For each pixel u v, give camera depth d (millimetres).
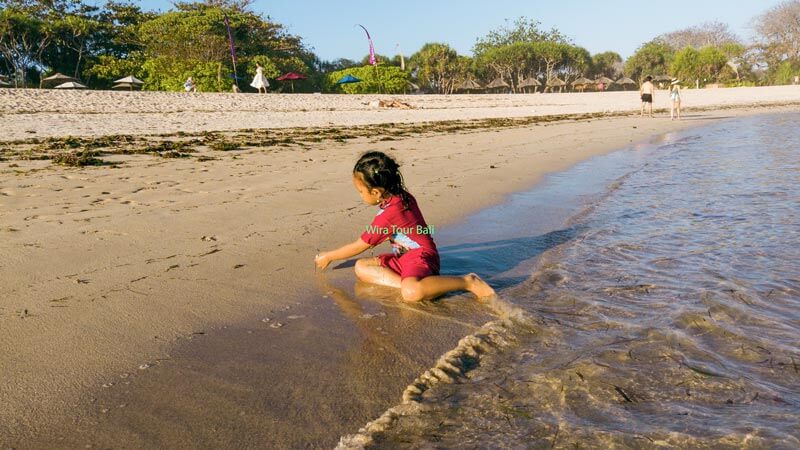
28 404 2395
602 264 4344
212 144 11125
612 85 87750
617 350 2838
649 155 10930
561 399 2395
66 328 3117
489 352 2895
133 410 2367
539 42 78750
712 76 76438
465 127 17219
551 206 6539
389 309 3545
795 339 2943
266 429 2246
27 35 46156
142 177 7570
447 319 3395
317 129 15250
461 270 4328
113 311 3359
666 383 2500
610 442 2070
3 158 8812
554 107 31703
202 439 2178
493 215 6105
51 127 13672
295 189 6938
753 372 2602
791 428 2119
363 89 48688
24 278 3822
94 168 8172
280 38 56562
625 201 6695
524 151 11453
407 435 2180
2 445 2121
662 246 4746
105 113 18156
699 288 3691
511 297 3711
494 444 2092
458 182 7910
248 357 2861
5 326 3113
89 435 2191
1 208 5688
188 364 2773
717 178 7898
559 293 3754
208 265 4219
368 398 2490
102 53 51344
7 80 49031
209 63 40781
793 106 31484
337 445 2148
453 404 2393
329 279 4062
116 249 4484
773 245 4621
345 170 8328
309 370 2738
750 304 3410
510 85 80750
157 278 3920
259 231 5133
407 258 4004
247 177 7711
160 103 21812
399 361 2848
